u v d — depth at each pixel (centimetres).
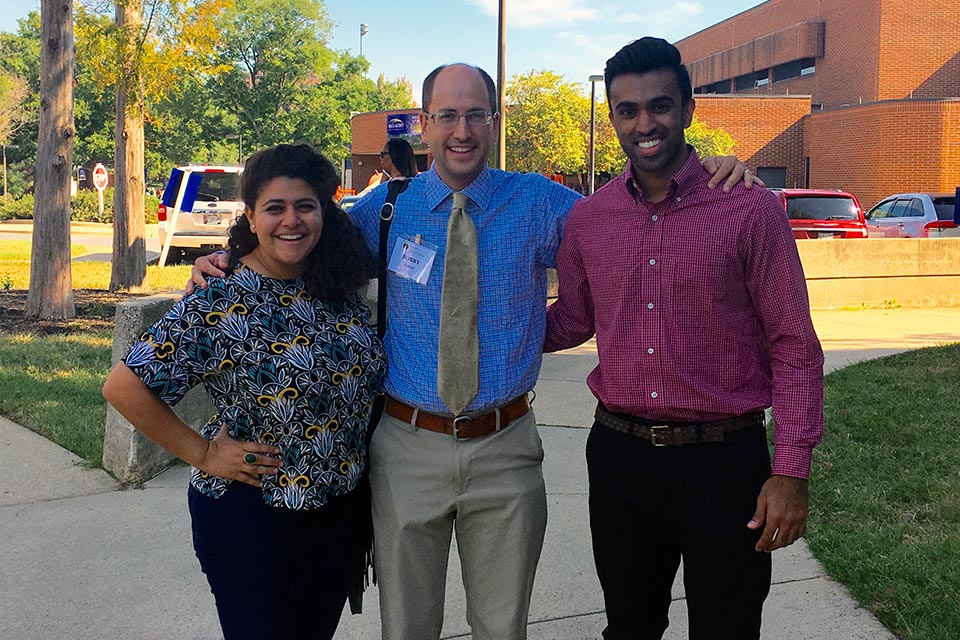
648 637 275
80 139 5778
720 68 4788
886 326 1007
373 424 264
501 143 1538
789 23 4103
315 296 235
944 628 314
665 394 242
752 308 243
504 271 257
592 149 2050
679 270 236
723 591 246
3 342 830
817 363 234
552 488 486
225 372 227
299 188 225
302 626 248
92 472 500
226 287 228
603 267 248
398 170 787
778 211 234
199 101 5359
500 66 1535
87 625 335
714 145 3130
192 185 1686
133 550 400
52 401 618
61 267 993
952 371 731
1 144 5075
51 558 391
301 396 228
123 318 472
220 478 235
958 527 403
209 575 240
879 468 486
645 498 252
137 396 220
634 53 234
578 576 381
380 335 262
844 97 3716
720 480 241
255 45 5494
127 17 1181
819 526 412
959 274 1190
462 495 258
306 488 233
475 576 269
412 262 257
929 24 3431
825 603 348
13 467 503
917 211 1664
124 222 1237
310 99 5597
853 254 1148
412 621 266
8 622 336
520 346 259
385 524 263
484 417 256
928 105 2830
